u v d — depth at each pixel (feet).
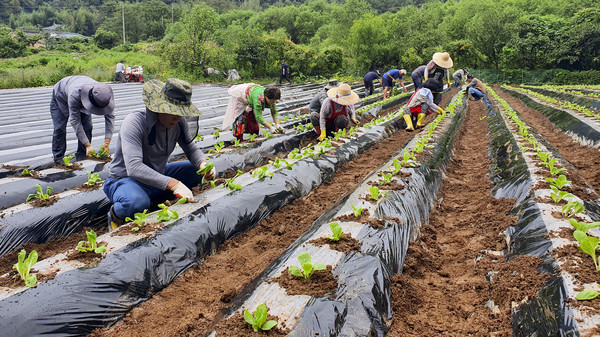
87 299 8.21
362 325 7.34
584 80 98.43
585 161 20.86
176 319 8.63
